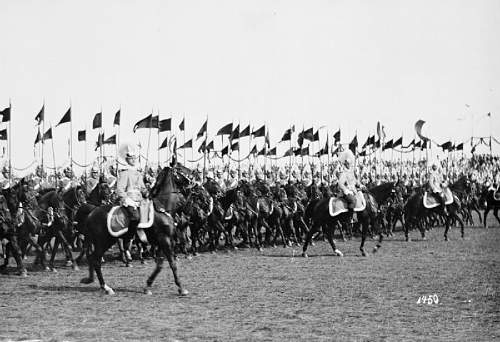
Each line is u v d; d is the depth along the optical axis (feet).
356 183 78.07
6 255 63.98
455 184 124.16
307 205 94.12
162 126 102.83
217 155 117.29
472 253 78.54
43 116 93.56
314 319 40.06
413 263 68.80
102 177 68.39
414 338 34.94
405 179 132.67
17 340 34.83
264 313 42.06
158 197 51.39
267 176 110.01
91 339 34.96
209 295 49.34
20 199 64.44
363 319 40.04
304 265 68.23
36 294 50.19
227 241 87.61
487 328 37.47
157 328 37.63
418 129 116.47
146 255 73.46
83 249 66.85
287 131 122.93
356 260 72.38
